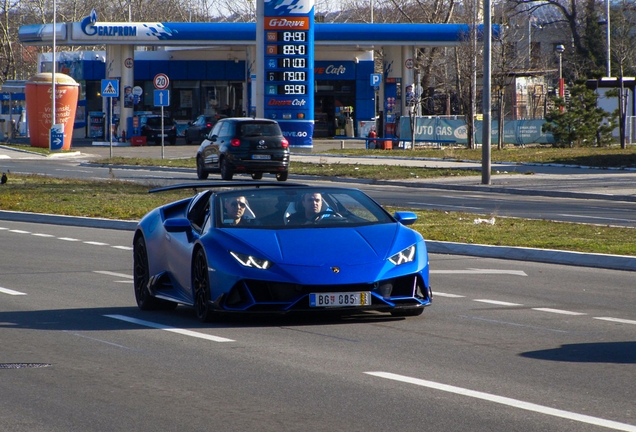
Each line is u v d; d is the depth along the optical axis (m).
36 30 104.81
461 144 92.19
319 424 10.79
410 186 57.75
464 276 24.69
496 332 16.88
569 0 140.62
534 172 62.88
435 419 10.98
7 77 142.88
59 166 75.44
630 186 53.59
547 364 14.09
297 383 12.84
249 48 110.88
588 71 132.25
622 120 79.12
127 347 15.55
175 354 14.91
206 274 17.11
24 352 15.22
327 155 82.75
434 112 125.12
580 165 66.56
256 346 15.48
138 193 48.59
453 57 119.44
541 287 22.83
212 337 16.31
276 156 57.34
